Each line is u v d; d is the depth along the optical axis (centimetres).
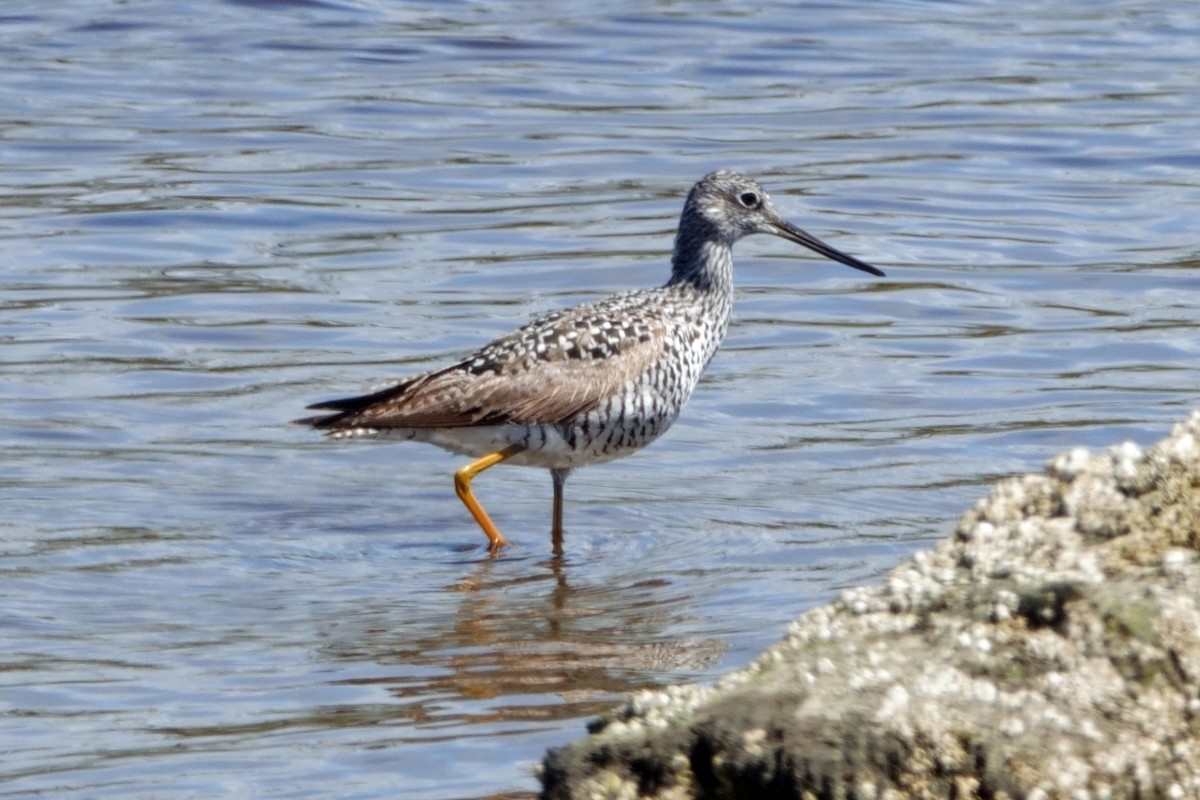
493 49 2841
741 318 1866
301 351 1741
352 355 1731
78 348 1727
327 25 2939
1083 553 809
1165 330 1802
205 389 1638
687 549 1295
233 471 1451
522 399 1330
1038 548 821
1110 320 1836
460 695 1017
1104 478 851
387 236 2084
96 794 884
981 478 1425
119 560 1254
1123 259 2019
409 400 1330
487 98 2616
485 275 1964
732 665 1059
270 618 1155
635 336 1363
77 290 1889
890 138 2461
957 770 714
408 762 917
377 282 1941
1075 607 760
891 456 1484
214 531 1324
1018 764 713
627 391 1355
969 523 855
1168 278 1953
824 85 2695
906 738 718
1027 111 2569
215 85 2636
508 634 1123
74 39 2823
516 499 1431
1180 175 2311
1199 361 1714
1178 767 712
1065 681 736
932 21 3055
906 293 1931
